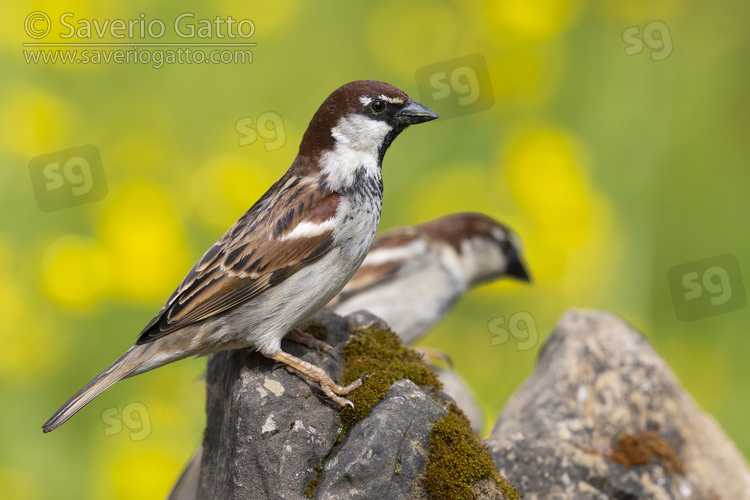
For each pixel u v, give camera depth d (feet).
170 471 34.65
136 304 37.99
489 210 44.75
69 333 37.52
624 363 26.25
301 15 44.68
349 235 22.15
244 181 40.09
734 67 46.11
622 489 23.26
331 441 19.29
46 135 39.60
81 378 37.40
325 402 19.80
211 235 40.01
